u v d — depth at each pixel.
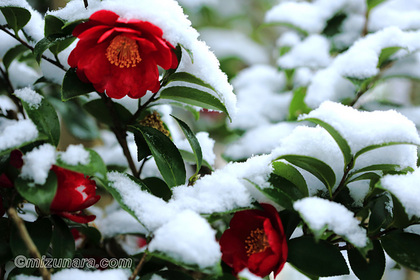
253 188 0.74
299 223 0.75
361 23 0.99
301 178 0.74
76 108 1.01
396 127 0.71
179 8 0.74
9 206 0.70
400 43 0.85
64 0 1.03
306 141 0.74
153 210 0.71
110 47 0.72
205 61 0.75
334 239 0.75
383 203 0.74
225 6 1.54
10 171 0.70
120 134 0.81
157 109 0.84
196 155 0.76
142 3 0.72
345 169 0.73
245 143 0.93
